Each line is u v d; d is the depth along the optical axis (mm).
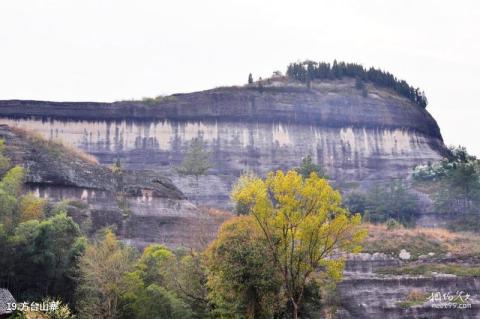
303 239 58562
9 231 71375
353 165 186875
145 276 69688
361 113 193875
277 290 60031
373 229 109312
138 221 103250
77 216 95562
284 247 58906
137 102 181500
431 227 135750
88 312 62625
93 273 63812
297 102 191500
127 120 178625
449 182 144500
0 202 73000
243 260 59594
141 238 100812
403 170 187375
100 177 106375
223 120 183750
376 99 198625
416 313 90750
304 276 58438
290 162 182000
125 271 65750
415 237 105312
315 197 58656
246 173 152750
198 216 104250
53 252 70625
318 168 146750
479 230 130625
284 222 58344
